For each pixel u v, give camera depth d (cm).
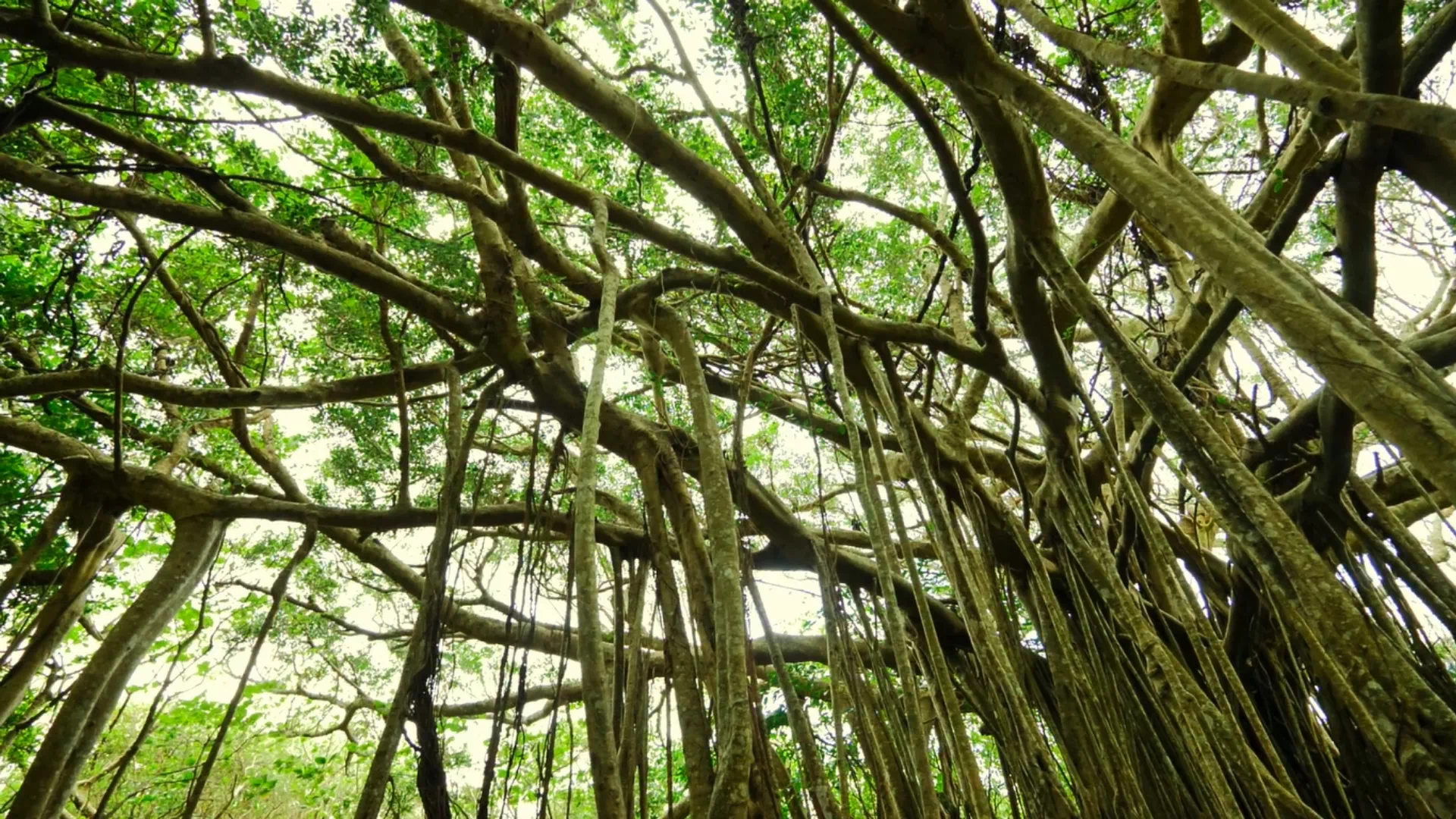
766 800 218
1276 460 457
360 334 543
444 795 264
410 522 469
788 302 384
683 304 468
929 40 290
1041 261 362
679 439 455
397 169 388
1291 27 276
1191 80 231
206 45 302
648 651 379
